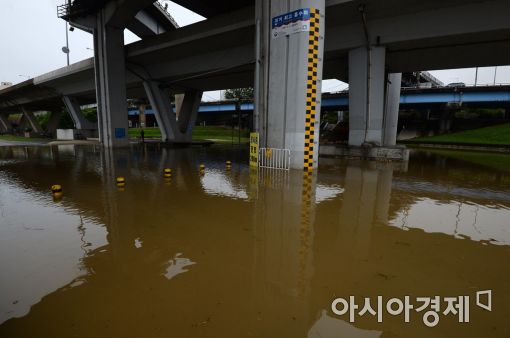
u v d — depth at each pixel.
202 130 62.22
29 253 3.72
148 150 22.00
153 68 25.36
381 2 12.84
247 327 2.33
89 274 3.19
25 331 2.29
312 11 10.51
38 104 51.59
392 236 4.38
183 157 16.59
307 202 6.35
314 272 3.25
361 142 15.55
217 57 21.25
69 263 3.45
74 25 24.08
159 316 2.47
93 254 3.70
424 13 13.05
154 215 5.36
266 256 3.65
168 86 26.45
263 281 3.05
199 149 23.27
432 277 3.17
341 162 14.02
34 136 50.59
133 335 2.23
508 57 16.16
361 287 2.96
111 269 3.30
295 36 10.84
